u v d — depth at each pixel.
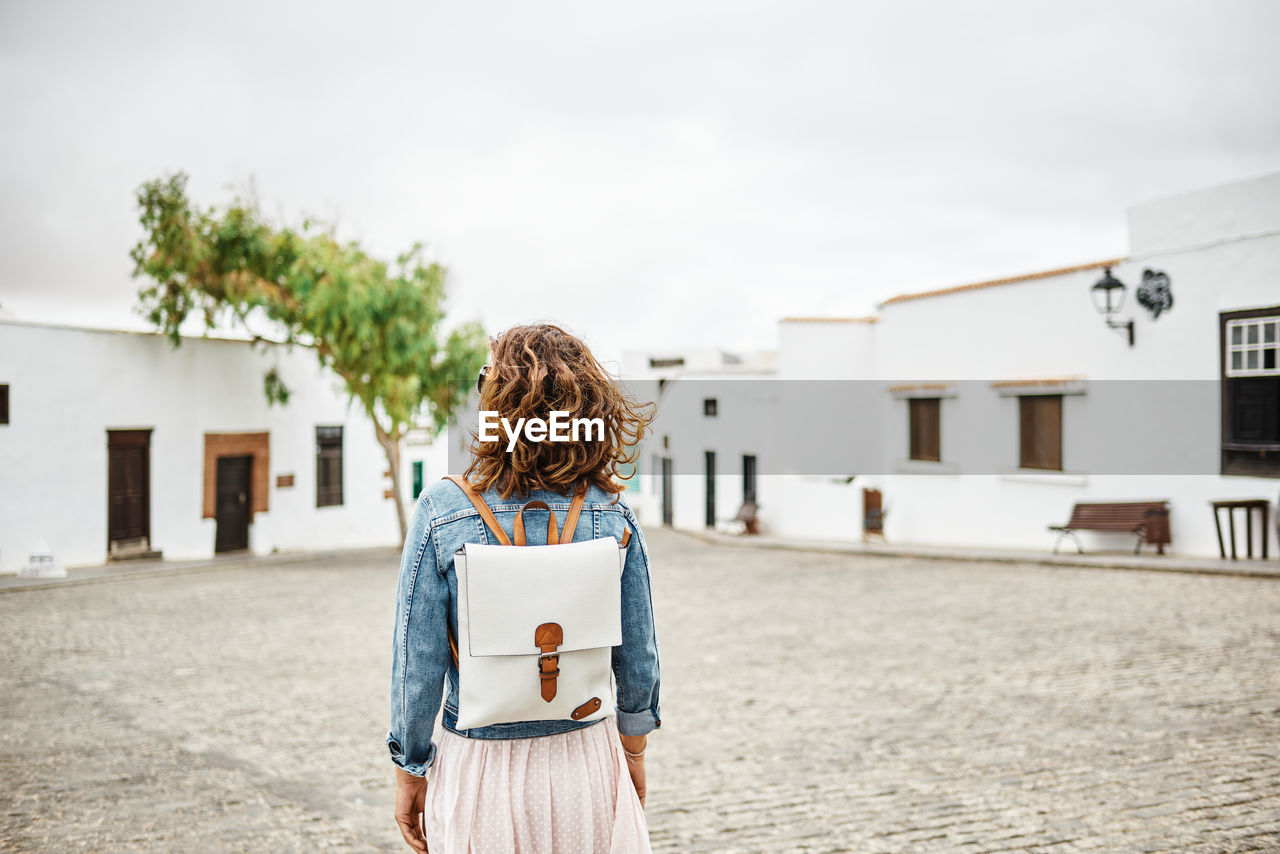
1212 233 11.32
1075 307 12.89
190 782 4.48
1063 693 5.84
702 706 6.10
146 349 15.74
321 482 19.52
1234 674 5.96
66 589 12.44
